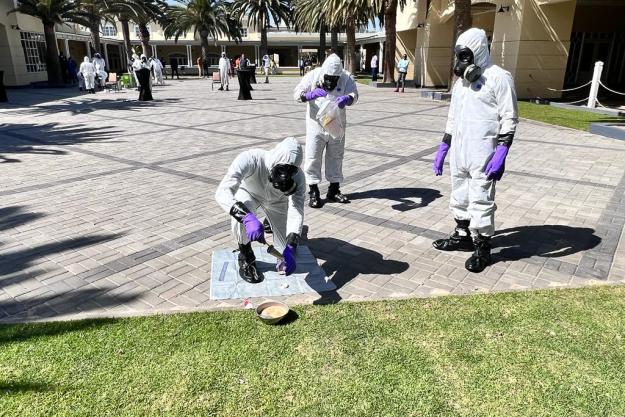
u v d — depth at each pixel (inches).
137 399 94.7
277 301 132.0
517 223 197.5
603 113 546.3
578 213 209.2
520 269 155.4
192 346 111.5
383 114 558.3
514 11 717.9
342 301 133.2
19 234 181.9
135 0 1384.1
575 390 98.0
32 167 290.0
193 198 228.8
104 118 520.4
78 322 120.4
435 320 123.2
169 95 836.0
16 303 131.6
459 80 156.6
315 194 219.3
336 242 177.3
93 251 166.9
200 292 138.6
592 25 890.7
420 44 1058.7
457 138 155.3
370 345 112.7
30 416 89.6
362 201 228.7
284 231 143.7
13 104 679.1
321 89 202.4
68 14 1075.9
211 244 173.8
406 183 260.8
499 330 118.9
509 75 143.2
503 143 143.6
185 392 96.7
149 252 166.6
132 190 241.9
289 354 109.2
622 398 95.7
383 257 164.4
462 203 164.7
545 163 304.7
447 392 97.5
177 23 1743.4
